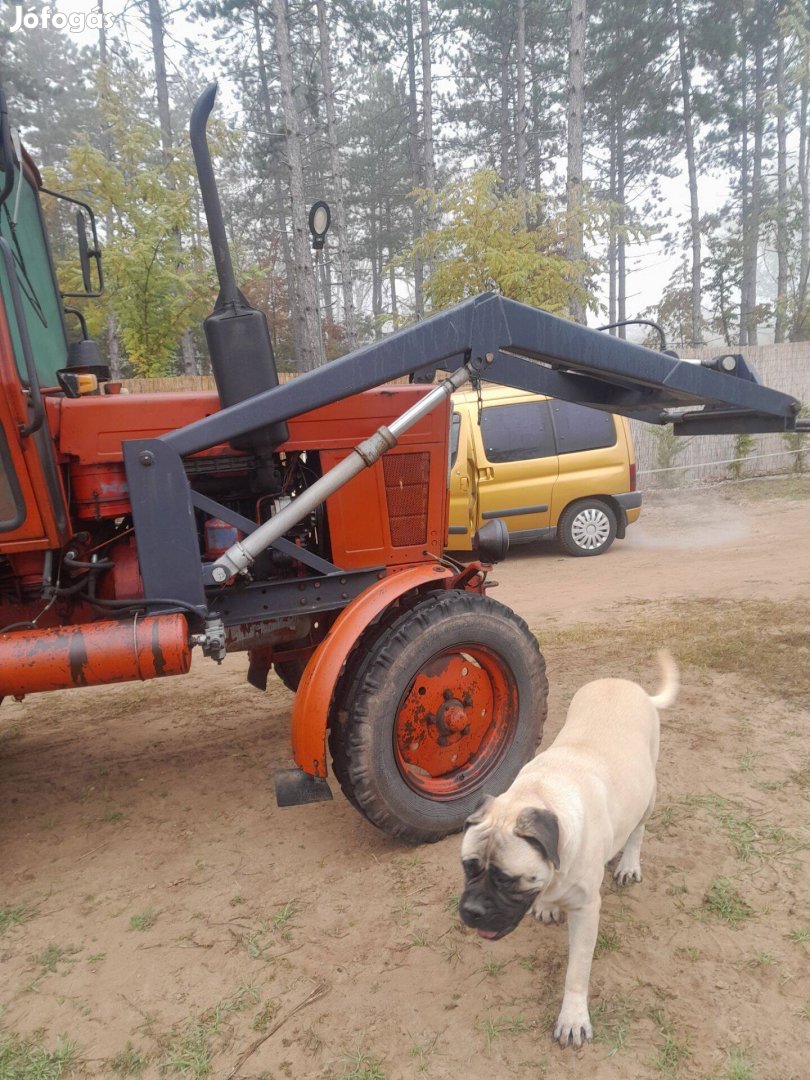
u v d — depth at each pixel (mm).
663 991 2531
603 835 2414
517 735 3766
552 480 9750
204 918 3139
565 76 32125
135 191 14078
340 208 22281
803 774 3840
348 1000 2625
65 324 4641
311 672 3283
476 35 33781
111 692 6145
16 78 26469
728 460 15586
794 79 25422
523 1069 2287
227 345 3318
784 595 7000
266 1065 2393
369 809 3342
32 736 5328
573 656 5855
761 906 2906
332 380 3307
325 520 3938
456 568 4035
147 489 3170
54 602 3545
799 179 29094
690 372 4016
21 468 2996
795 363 16328
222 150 15328
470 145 36031
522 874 2064
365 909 3102
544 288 14109
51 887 3451
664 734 4375
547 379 4383
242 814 3984
